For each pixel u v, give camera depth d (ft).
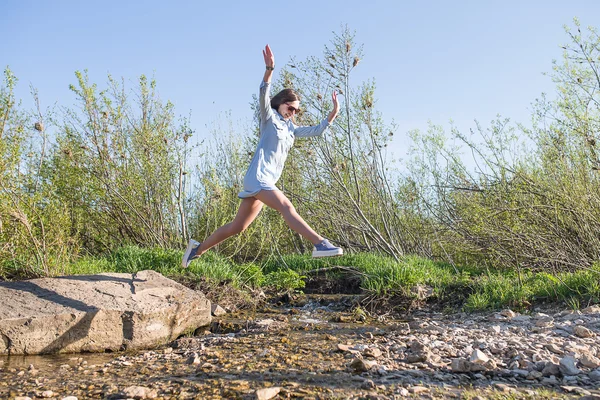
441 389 10.00
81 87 31.76
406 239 33.40
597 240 23.98
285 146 15.06
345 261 29.22
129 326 15.90
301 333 16.35
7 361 13.69
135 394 10.01
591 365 11.29
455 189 30.86
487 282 22.08
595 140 24.73
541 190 26.63
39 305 15.29
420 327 16.65
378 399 9.46
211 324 18.97
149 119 33.40
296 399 9.60
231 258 32.42
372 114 30.55
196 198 33.63
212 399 9.77
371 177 30.60
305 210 32.89
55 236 23.32
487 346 12.96
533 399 9.43
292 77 31.86
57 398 10.23
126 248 29.01
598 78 25.49
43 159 31.09
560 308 18.57
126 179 31.99
